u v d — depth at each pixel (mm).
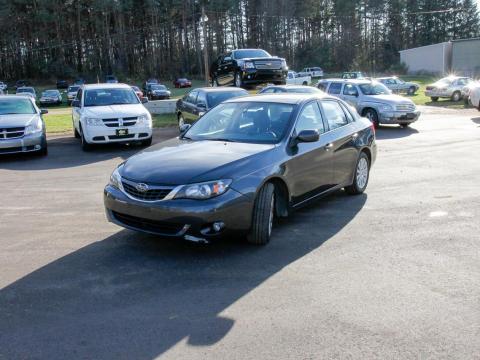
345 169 6895
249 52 21438
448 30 98625
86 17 76562
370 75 78125
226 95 14547
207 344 3299
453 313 3676
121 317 3701
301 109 6129
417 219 6137
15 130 11656
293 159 5586
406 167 9727
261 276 4426
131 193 4926
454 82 30828
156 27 79625
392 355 3131
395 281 4270
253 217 5074
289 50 87938
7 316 3752
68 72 74125
